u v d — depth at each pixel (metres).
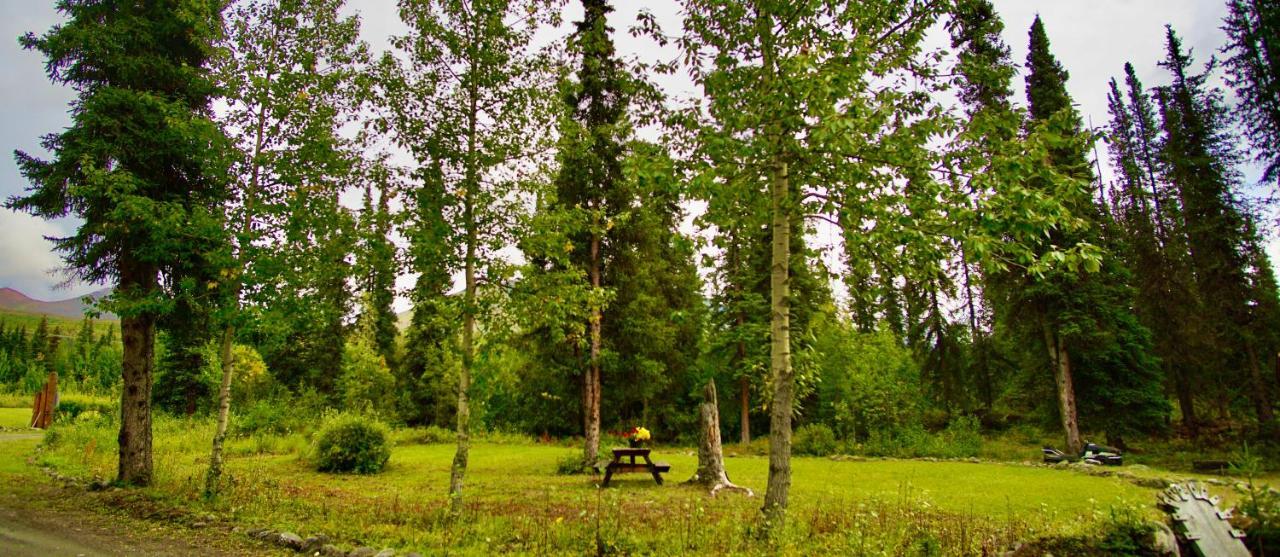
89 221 10.89
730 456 20.81
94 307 9.35
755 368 7.38
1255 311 18.91
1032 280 19.48
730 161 6.37
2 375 50.84
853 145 5.22
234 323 9.23
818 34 6.61
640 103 7.27
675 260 27.31
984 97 16.16
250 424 23.06
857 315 24.59
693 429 29.00
